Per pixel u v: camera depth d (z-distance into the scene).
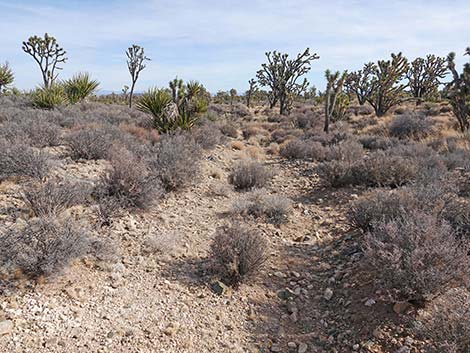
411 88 38.78
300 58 31.38
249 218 6.61
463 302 3.75
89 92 21.52
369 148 14.11
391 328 3.59
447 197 5.79
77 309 3.58
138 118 15.75
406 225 4.29
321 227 6.50
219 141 13.91
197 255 5.11
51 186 5.35
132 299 3.93
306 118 22.61
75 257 4.14
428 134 16.34
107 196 5.89
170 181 7.44
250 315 3.99
